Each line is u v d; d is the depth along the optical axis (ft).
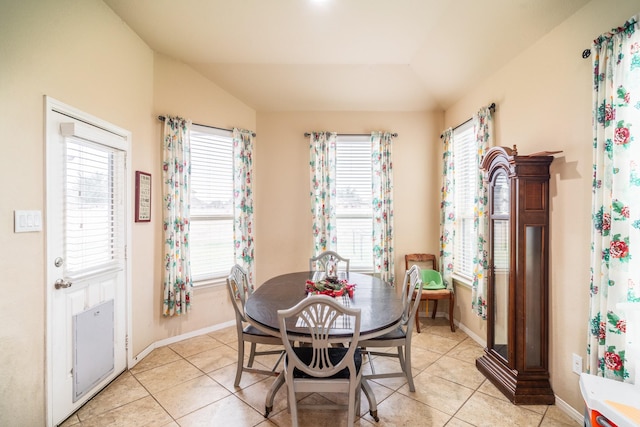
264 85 11.46
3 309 5.07
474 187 10.59
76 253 6.56
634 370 4.88
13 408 5.21
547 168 6.79
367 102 12.34
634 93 4.95
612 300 5.11
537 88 7.29
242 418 6.24
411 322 7.04
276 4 7.57
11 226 5.17
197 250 10.93
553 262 6.71
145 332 9.11
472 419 6.18
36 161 5.60
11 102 5.16
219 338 10.43
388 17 8.08
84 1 6.72
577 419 6.07
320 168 12.38
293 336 5.37
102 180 7.40
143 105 9.05
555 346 6.64
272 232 12.61
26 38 5.40
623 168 5.02
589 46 5.90
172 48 9.52
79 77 6.59
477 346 9.69
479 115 9.30
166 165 9.77
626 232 5.02
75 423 6.11
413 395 7.00
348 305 6.70
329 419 6.20
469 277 10.80
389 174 12.35
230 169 11.79
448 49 9.18
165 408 6.57
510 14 7.10
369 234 12.84
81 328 6.63
